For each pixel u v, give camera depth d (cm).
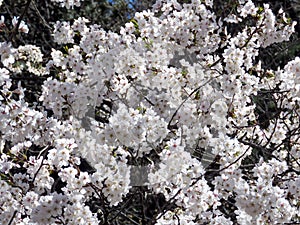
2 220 390
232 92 453
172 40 480
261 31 494
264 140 574
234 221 521
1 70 398
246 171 507
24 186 400
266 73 558
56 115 436
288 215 391
